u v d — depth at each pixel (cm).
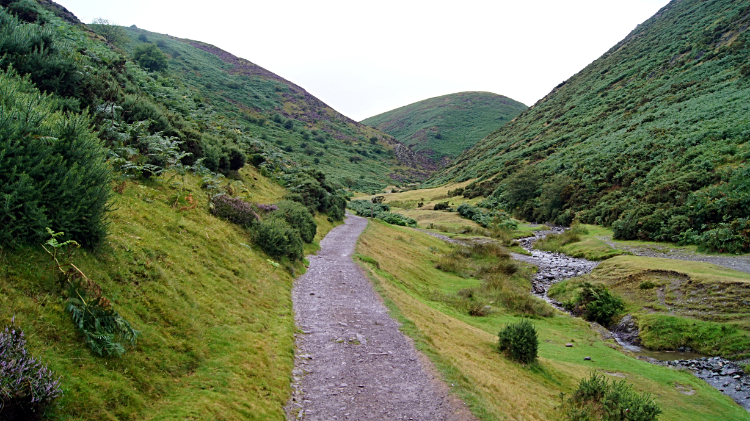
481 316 1809
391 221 5106
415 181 13188
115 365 529
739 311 1636
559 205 5422
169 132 1884
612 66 11444
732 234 2673
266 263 1340
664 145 4797
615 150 5634
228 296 948
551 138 8688
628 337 1741
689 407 1080
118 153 1284
